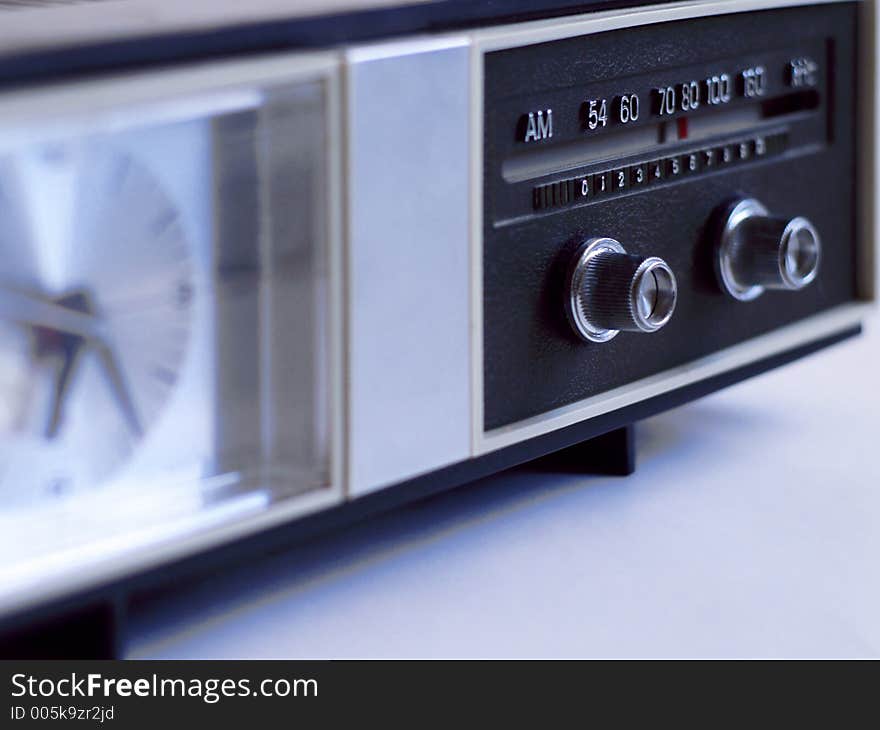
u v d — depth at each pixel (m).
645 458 1.22
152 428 0.85
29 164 0.77
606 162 1.08
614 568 1.00
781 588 0.97
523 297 1.02
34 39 0.79
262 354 0.88
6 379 0.79
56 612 0.80
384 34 0.90
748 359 1.22
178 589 0.97
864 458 1.22
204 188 0.84
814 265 1.18
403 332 0.93
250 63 0.83
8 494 0.79
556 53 1.02
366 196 0.89
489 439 1.00
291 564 1.01
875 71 1.32
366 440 0.92
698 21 1.13
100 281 0.81
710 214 1.18
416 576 0.99
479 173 0.96
